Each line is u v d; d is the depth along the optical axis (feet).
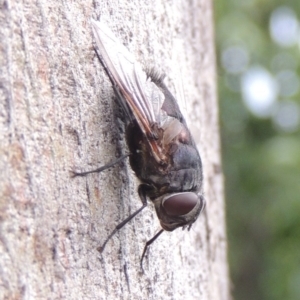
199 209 0.35
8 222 0.32
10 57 0.32
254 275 0.87
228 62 0.78
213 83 0.44
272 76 0.79
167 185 0.35
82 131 0.34
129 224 0.35
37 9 0.33
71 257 0.33
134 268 0.35
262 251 0.86
